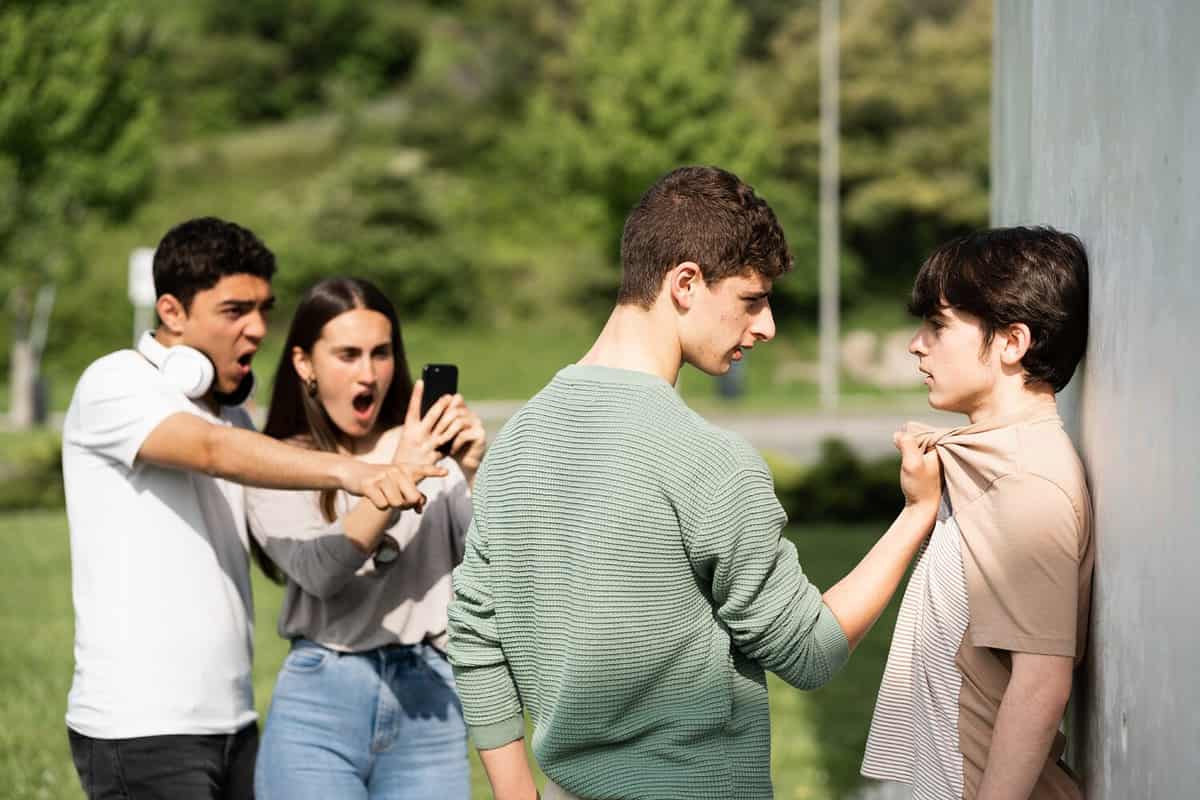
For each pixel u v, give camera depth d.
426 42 53.88
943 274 2.43
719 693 2.28
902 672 2.58
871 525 13.84
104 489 3.14
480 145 48.19
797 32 44.59
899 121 42.72
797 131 42.62
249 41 53.75
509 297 39.56
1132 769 2.07
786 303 40.94
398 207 39.25
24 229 20.92
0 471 14.72
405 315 38.22
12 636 8.24
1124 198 2.14
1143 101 2.03
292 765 3.14
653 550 2.24
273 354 34.59
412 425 3.05
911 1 44.88
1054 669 2.26
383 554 3.16
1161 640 1.91
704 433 2.25
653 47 29.89
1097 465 2.32
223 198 41.56
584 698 2.28
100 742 3.11
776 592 2.24
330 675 3.19
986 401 2.44
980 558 2.30
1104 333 2.26
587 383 2.37
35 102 20.23
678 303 2.33
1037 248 2.38
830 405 30.12
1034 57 3.28
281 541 3.19
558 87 46.66
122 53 21.48
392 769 3.22
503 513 2.41
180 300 3.21
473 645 2.51
